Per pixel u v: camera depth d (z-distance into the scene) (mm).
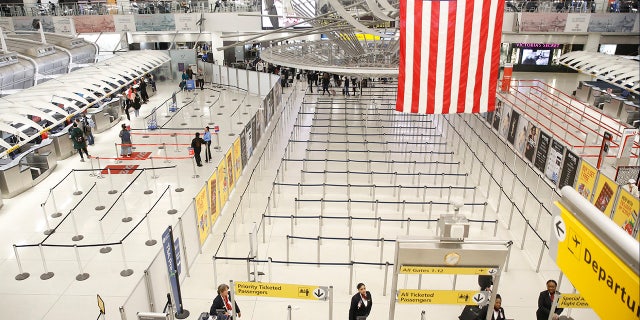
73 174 15930
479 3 7406
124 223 12797
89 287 10078
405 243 5273
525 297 9852
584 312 9250
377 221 13102
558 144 13836
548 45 36688
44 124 15984
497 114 19781
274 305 9625
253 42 14633
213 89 30344
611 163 16609
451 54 7621
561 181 13625
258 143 19297
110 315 9219
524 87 30344
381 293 10000
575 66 27859
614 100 23453
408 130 21562
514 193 14906
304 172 15359
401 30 7547
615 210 10680
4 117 14828
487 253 5230
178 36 35562
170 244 8875
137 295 7539
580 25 30500
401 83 7793
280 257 11367
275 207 13977
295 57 18688
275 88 24266
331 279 10516
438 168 17094
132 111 25203
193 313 9352
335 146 19703
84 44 29453
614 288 2666
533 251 11539
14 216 13398
